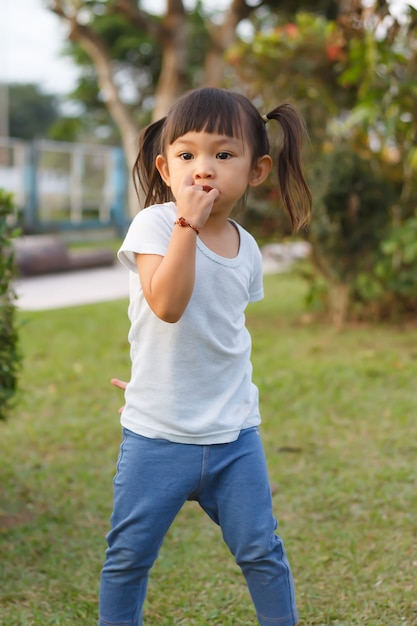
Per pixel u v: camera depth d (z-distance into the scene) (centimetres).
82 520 321
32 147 1792
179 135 190
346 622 240
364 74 600
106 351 627
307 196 216
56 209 1900
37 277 1200
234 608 252
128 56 2592
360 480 354
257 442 200
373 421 439
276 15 1519
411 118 612
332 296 735
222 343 193
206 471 192
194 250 177
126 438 197
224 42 1409
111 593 198
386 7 394
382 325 717
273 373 543
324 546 292
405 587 261
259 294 214
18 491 348
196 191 177
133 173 222
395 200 660
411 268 681
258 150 200
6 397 319
